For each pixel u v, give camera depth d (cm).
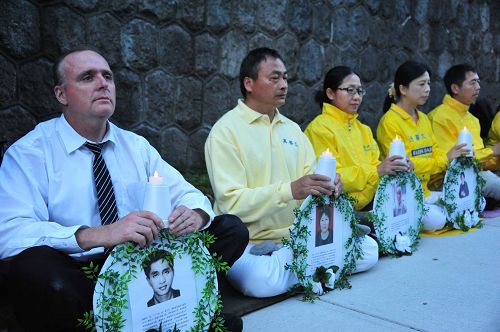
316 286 266
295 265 260
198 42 448
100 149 223
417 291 276
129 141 236
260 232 289
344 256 282
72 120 218
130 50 405
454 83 470
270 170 295
